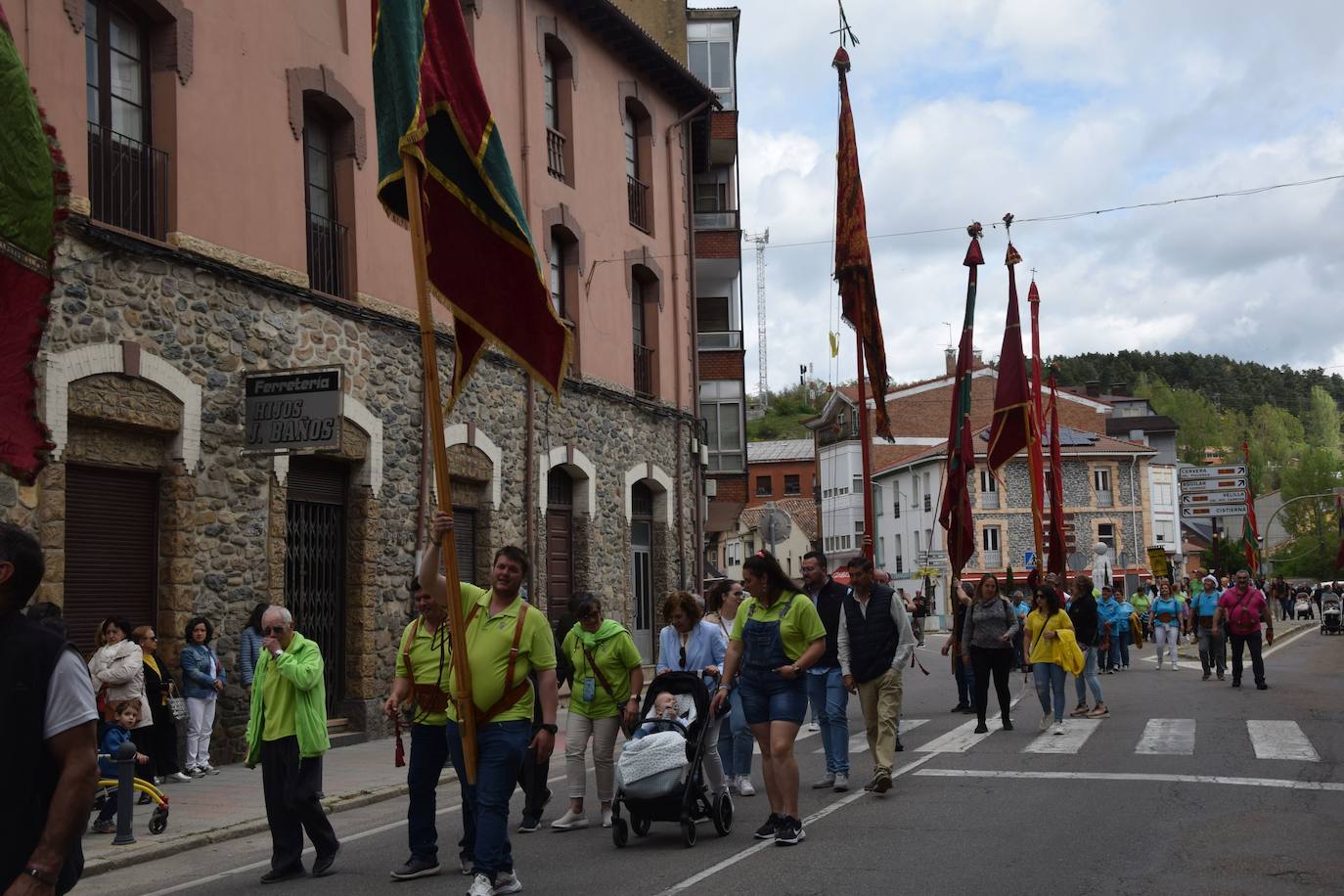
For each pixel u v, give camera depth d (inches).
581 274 947.3
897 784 451.5
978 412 3105.3
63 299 500.4
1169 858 315.0
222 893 320.2
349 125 705.0
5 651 152.6
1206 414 5211.6
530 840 381.1
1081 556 1499.8
